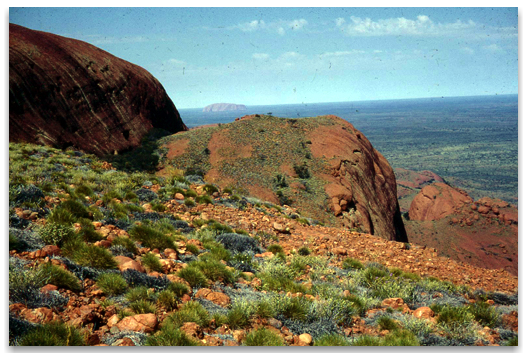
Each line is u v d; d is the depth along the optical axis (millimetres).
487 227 73938
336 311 6570
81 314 4656
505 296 10484
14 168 14414
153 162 51250
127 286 5809
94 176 15891
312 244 13242
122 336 4547
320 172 50438
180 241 9758
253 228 13711
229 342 5000
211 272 7406
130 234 8648
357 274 9883
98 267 6207
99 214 9703
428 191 89500
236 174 48125
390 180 65875
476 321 7289
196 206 15148
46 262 5512
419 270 12289
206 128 61594
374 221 49625
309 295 7418
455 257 68562
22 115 42969
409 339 5895
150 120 61688
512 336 6867
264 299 6457
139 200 13969
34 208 8391
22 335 4035
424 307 7547
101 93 54000
